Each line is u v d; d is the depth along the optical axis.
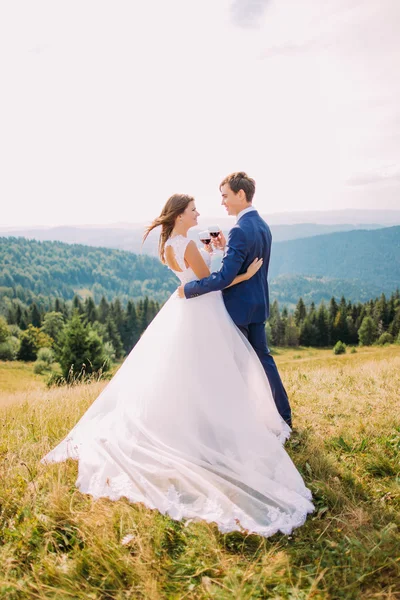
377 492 2.90
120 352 86.50
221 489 2.79
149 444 3.10
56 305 102.62
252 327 3.91
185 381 3.19
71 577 2.18
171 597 2.05
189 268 3.41
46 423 4.16
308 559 2.30
